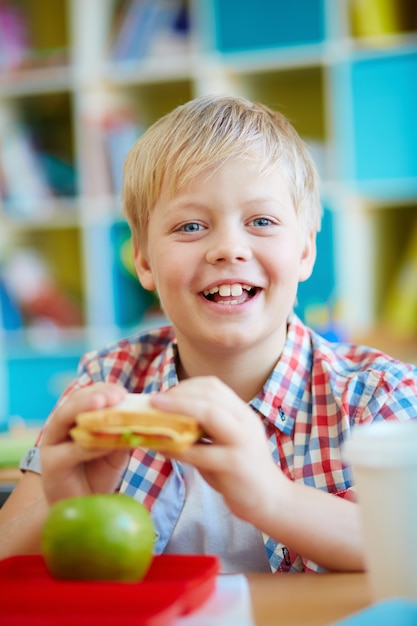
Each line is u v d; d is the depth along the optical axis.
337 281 2.67
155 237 1.14
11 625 0.58
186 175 1.08
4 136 2.96
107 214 2.91
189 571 0.72
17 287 3.04
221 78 2.77
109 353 1.31
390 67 2.63
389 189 2.65
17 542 0.92
